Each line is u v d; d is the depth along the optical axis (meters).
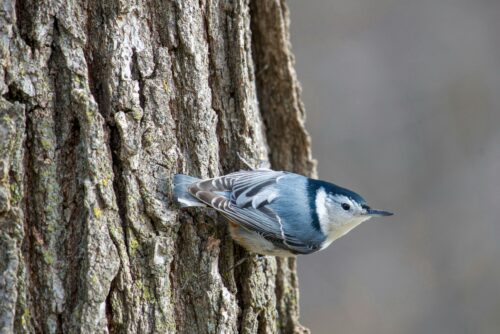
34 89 7.91
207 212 9.28
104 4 8.43
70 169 8.05
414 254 18.77
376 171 19.48
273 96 11.34
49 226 7.88
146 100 8.66
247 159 9.84
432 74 20.20
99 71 8.39
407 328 18.06
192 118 9.07
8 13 7.77
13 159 7.72
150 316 8.30
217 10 9.59
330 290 18.27
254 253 9.81
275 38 11.05
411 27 20.55
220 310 8.91
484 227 18.80
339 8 20.59
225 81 9.73
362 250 18.78
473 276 18.59
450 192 19.31
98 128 8.09
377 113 19.88
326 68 20.19
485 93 19.94
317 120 19.78
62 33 8.12
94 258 7.91
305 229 10.02
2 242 7.62
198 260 8.94
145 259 8.34
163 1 8.94
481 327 18.12
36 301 7.77
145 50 8.73
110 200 8.09
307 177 10.60
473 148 19.55
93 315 7.84
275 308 10.24
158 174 8.62
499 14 20.38
